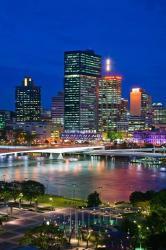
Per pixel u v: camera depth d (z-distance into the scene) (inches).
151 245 7667.3
